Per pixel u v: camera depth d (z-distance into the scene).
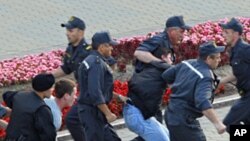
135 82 17.72
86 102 17.36
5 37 27.45
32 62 23.86
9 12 29.22
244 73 17.83
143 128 17.67
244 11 28.98
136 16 28.73
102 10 29.25
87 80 17.17
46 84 15.84
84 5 29.66
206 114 16.44
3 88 23.05
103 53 17.39
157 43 17.77
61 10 29.31
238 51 17.78
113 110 20.94
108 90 17.36
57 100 16.78
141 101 17.66
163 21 28.30
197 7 29.36
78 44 18.27
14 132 15.80
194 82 16.64
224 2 29.73
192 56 24.25
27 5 29.72
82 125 17.64
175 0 29.95
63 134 20.22
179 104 16.83
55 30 27.88
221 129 16.39
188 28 17.86
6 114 16.83
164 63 17.67
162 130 17.75
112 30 27.64
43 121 15.65
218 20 27.66
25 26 28.19
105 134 17.50
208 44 16.81
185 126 16.80
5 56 25.95
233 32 17.81
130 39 24.56
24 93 15.97
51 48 26.56
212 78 16.69
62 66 18.64
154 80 17.64
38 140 15.80
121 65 23.94
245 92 18.00
